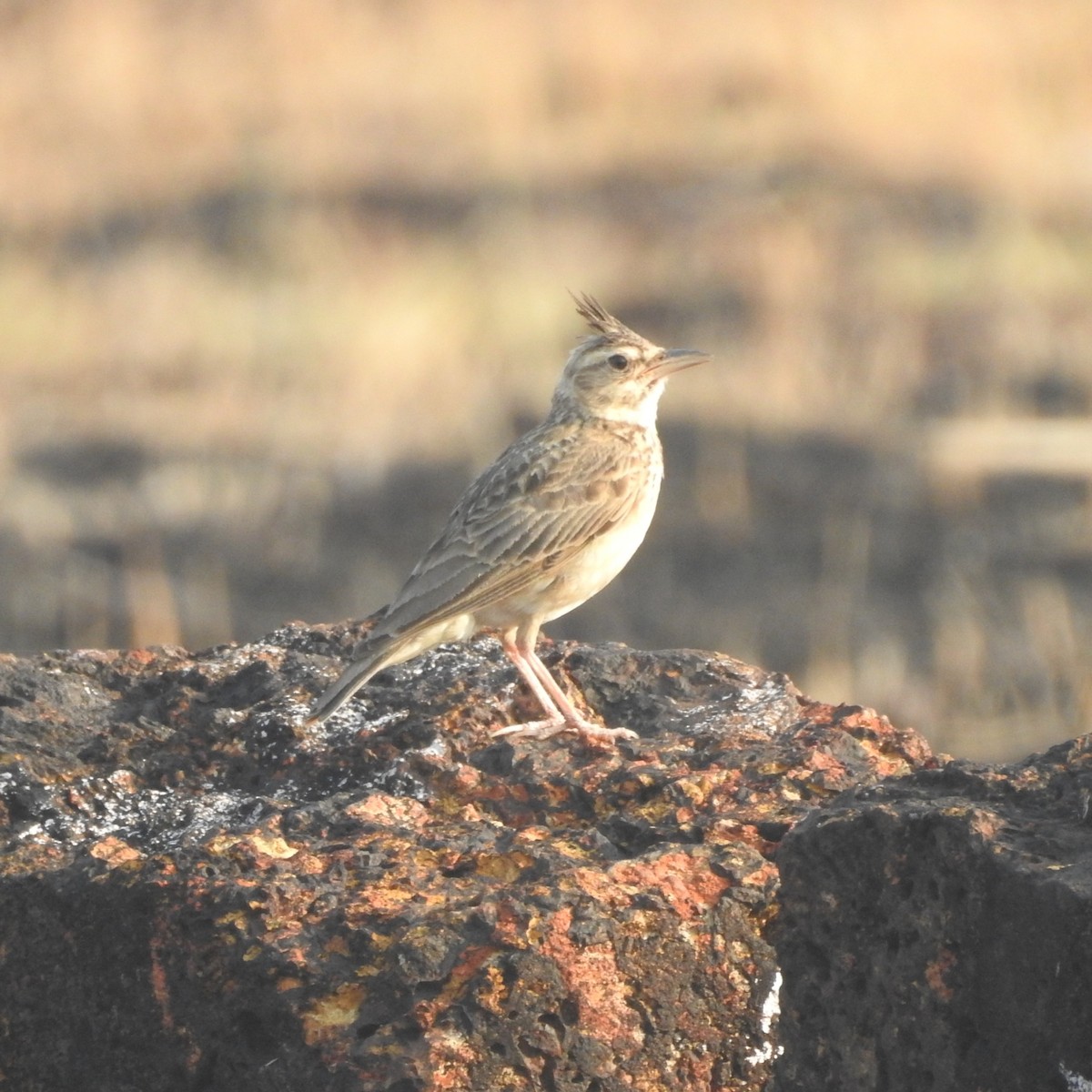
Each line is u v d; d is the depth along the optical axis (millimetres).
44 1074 6723
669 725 8008
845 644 15117
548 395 20719
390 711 8047
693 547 17078
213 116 31578
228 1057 6348
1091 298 22250
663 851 6477
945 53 30266
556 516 9133
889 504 17578
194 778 7582
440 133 30109
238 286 24438
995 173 25797
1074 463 18016
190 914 6363
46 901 6621
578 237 25094
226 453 19484
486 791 7352
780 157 26938
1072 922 5828
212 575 16984
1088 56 29875
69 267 25531
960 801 6441
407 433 19797
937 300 22219
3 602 16500
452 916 6211
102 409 20609
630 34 32250
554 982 6137
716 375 20438
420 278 24219
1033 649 14820
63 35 35719
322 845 6738
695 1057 6375
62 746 7762
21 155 30203
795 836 6398
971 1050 6176
